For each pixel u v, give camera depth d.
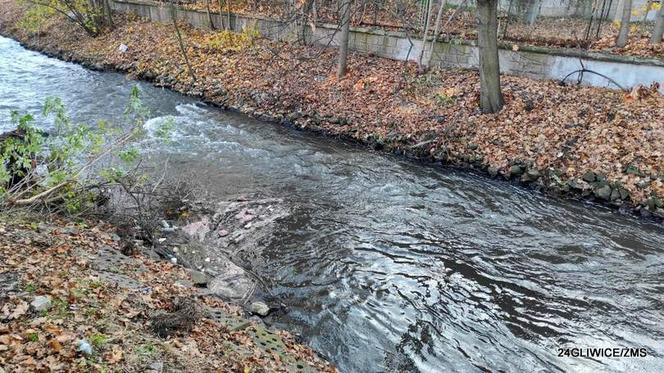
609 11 18.78
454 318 6.54
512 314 6.68
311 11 18.33
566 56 13.86
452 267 7.76
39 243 5.84
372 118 14.08
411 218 9.38
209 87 17.52
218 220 8.78
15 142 7.44
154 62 20.11
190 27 22.94
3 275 4.60
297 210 9.38
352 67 16.80
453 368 5.66
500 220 9.47
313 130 14.38
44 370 3.32
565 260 8.12
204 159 11.66
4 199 6.83
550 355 5.92
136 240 7.54
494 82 12.73
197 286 6.52
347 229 8.77
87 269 5.49
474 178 11.40
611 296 7.17
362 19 18.19
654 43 13.80
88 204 7.93
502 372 5.63
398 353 5.85
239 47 19.61
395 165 12.05
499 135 12.16
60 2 24.39
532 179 10.93
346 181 10.98
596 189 10.18
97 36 24.45
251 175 10.98
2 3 34.34
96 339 3.94
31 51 24.66
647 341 6.22
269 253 7.85
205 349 4.55
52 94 16.61
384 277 7.38
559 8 20.73
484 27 12.27
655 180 9.85
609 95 12.65
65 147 7.61
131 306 4.91
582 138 11.31
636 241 8.78
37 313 4.07
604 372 5.66
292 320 6.32
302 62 17.59
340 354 5.77
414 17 19.05
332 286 7.09
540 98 13.01
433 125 13.12
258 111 15.62
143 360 3.91
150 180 10.11
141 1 25.31
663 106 11.66
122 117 14.43
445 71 15.62
